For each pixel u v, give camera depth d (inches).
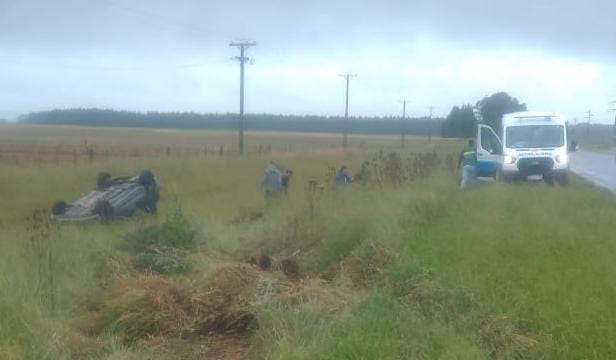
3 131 4047.7
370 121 5703.7
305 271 444.5
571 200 657.0
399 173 807.1
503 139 1040.2
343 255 453.1
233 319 337.4
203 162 1371.8
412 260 383.6
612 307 300.0
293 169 1339.8
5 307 318.0
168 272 431.5
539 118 1055.6
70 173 1107.9
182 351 308.0
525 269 360.2
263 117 5713.6
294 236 520.1
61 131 4210.1
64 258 426.3
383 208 545.0
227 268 383.6
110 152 2026.3
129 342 320.5
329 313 316.8
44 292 349.7
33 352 278.8
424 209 576.4
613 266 362.9
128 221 668.1
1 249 470.3
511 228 469.1
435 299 327.9
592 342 270.5
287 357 269.7
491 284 337.7
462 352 262.2
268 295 349.4
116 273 410.0
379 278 379.9
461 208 574.6
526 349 275.3
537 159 998.4
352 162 1486.2
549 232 452.1
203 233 533.6
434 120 5580.7
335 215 548.7
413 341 272.7
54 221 583.2
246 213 734.5
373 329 279.7
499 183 792.9
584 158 2228.1
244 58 1877.5
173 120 5634.8
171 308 343.9
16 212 821.9
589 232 464.1
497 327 290.2
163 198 912.3
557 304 304.3
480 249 405.1
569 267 362.6
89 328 330.6
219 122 5639.8
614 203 682.8
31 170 1126.4
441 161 1283.2
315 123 5728.3
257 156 1633.9
